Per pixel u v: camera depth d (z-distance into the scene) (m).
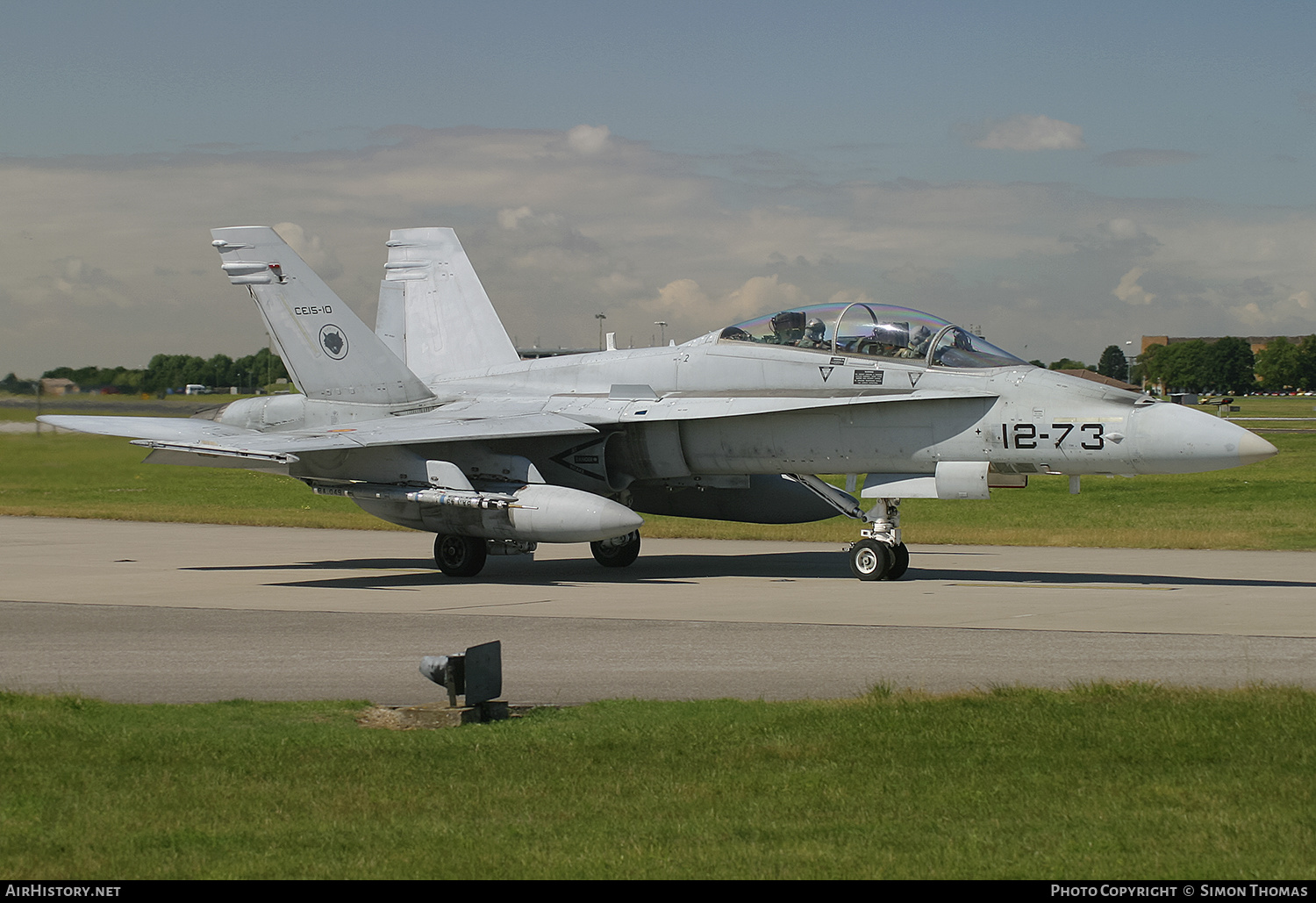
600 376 29.44
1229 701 12.65
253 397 32.78
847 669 15.81
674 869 8.20
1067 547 34.34
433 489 26.91
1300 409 175.12
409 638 18.67
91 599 23.59
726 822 9.17
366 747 11.29
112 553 33.34
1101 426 23.64
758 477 30.61
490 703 12.76
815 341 26.98
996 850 8.55
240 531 40.78
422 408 30.73
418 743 11.44
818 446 26.47
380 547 35.34
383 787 10.07
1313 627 19.16
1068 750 11.05
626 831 8.98
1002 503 52.84
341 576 28.12
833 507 30.09
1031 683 14.73
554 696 14.15
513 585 26.03
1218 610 21.20
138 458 52.00
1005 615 20.75
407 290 36.44
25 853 8.56
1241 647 17.28
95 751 11.14
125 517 45.25
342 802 9.66
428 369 36.06
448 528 27.09
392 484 27.39
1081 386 24.27
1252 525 40.94
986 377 24.91
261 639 18.64
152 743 11.41
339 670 16.05
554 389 30.14
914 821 9.22
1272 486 57.31
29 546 35.25
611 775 10.41
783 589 25.03
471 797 9.81
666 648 17.58
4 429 50.34
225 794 9.88
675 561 31.47
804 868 8.22
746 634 18.78
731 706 13.04
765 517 30.83
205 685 14.98
